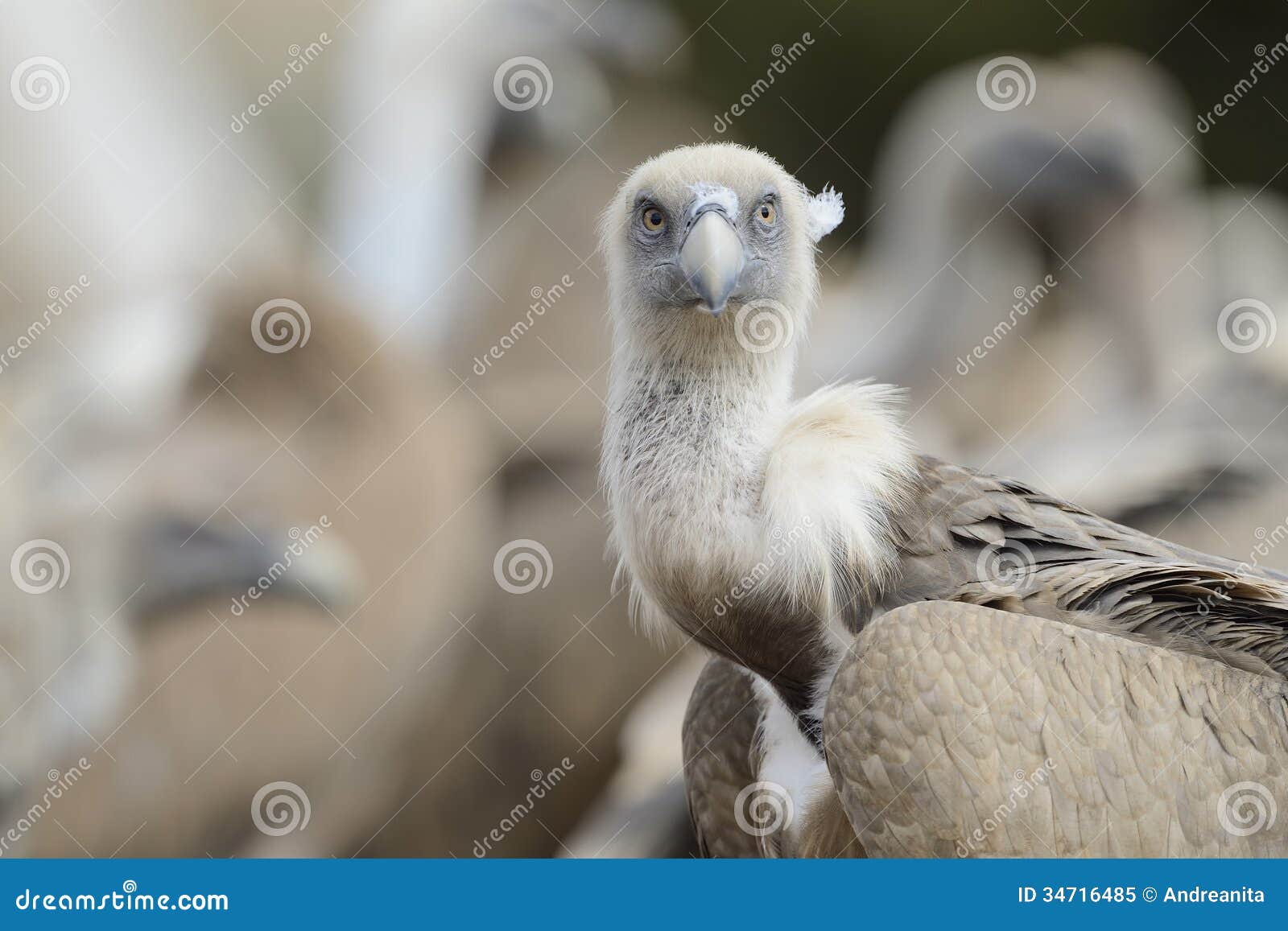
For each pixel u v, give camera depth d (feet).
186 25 78.69
